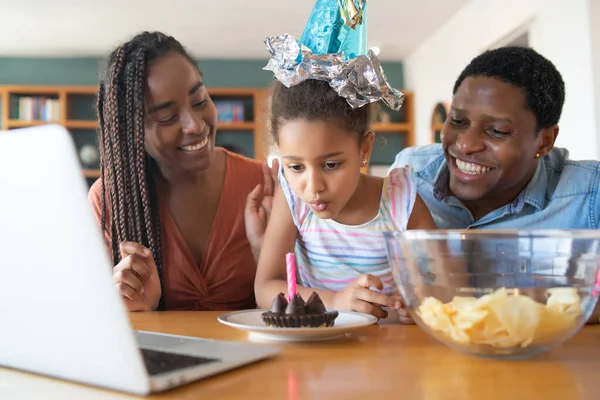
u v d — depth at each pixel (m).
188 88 1.36
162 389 0.51
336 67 0.99
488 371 0.58
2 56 5.25
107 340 0.48
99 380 0.52
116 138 1.37
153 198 1.48
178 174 1.48
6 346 0.57
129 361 0.48
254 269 1.54
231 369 0.59
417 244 0.65
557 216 1.37
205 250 1.52
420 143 5.19
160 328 0.88
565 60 3.03
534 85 1.20
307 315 0.79
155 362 0.58
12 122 5.09
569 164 1.43
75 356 0.51
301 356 0.66
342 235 1.27
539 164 1.40
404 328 0.86
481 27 3.90
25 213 0.47
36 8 3.99
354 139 1.04
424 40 4.95
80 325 0.49
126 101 1.35
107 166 1.44
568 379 0.55
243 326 0.74
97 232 0.45
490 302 0.60
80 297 0.48
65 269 0.47
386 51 5.29
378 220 1.25
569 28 2.96
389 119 5.57
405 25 4.53
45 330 0.52
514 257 0.61
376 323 0.93
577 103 2.94
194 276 1.48
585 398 0.49
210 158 1.44
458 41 4.29
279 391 0.52
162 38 1.41
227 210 1.55
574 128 2.98
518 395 0.50
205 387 0.53
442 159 1.48
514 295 0.60
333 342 0.75
